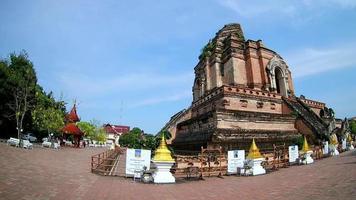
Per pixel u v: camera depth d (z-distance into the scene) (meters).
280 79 40.56
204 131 30.30
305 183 13.80
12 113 47.00
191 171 19.67
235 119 29.69
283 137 31.05
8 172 15.74
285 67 40.66
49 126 52.97
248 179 18.02
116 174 21.02
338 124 48.25
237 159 21.25
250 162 20.77
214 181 17.77
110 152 35.38
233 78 37.16
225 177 19.61
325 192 10.98
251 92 33.66
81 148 59.47
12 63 48.91
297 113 34.44
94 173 20.58
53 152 35.62
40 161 23.27
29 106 47.00
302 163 24.25
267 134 30.27
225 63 39.75
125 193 13.01
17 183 13.09
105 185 15.30
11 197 10.43
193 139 31.69
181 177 19.61
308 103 42.25
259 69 38.50
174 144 38.00
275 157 23.95
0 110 45.78
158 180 16.95
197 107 39.56
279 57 40.31
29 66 49.94
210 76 41.75
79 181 15.91
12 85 44.34
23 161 21.41
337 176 14.60
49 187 13.08
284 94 39.44
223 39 42.84
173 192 13.54
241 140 28.11
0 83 43.50
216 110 28.66
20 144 35.19
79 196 11.66
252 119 30.89
